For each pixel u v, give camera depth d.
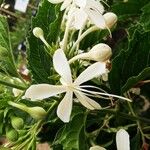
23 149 0.08
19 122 0.08
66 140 0.09
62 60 0.08
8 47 0.10
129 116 0.10
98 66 0.08
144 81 0.11
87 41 0.10
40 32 0.09
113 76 0.10
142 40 0.10
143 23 0.11
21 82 0.10
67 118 0.08
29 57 0.10
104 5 0.12
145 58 0.10
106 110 0.10
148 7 0.11
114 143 0.11
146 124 0.11
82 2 0.09
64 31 0.10
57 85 0.08
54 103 0.09
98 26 0.09
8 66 0.09
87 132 0.11
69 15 0.09
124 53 0.10
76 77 0.09
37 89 0.08
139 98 0.15
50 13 0.10
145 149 0.10
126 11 0.13
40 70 0.10
